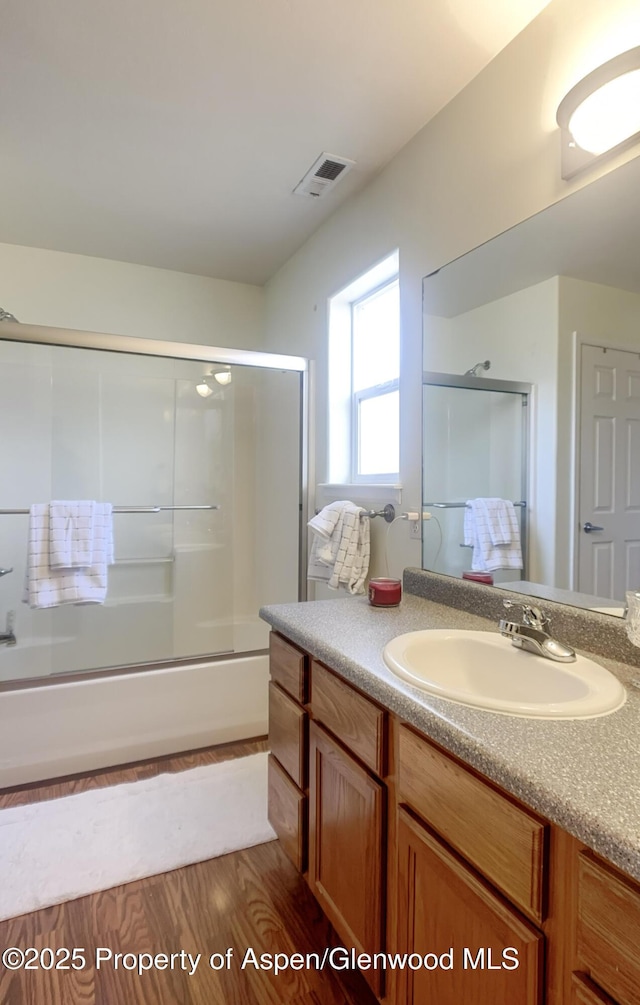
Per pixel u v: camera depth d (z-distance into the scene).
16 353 2.77
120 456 3.02
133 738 2.19
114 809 1.85
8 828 1.74
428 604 1.66
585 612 1.20
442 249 1.71
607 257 1.17
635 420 1.11
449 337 1.69
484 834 0.78
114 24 1.38
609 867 0.61
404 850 0.97
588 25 1.20
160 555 3.11
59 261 2.89
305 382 2.66
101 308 2.98
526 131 1.38
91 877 1.53
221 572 3.26
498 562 1.50
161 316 3.13
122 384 3.02
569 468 1.28
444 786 0.87
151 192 2.25
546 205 1.33
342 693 1.21
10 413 2.78
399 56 1.48
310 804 1.38
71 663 2.80
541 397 1.35
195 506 3.20
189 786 2.00
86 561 2.46
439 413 1.75
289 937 1.34
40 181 2.17
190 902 1.45
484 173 1.53
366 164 2.02
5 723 2.00
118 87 1.62
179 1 1.31
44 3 1.32
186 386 3.16
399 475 1.98
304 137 1.86
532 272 1.37
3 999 1.18
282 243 2.76
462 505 1.64
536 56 1.35
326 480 2.54
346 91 1.62
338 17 1.36
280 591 3.01
